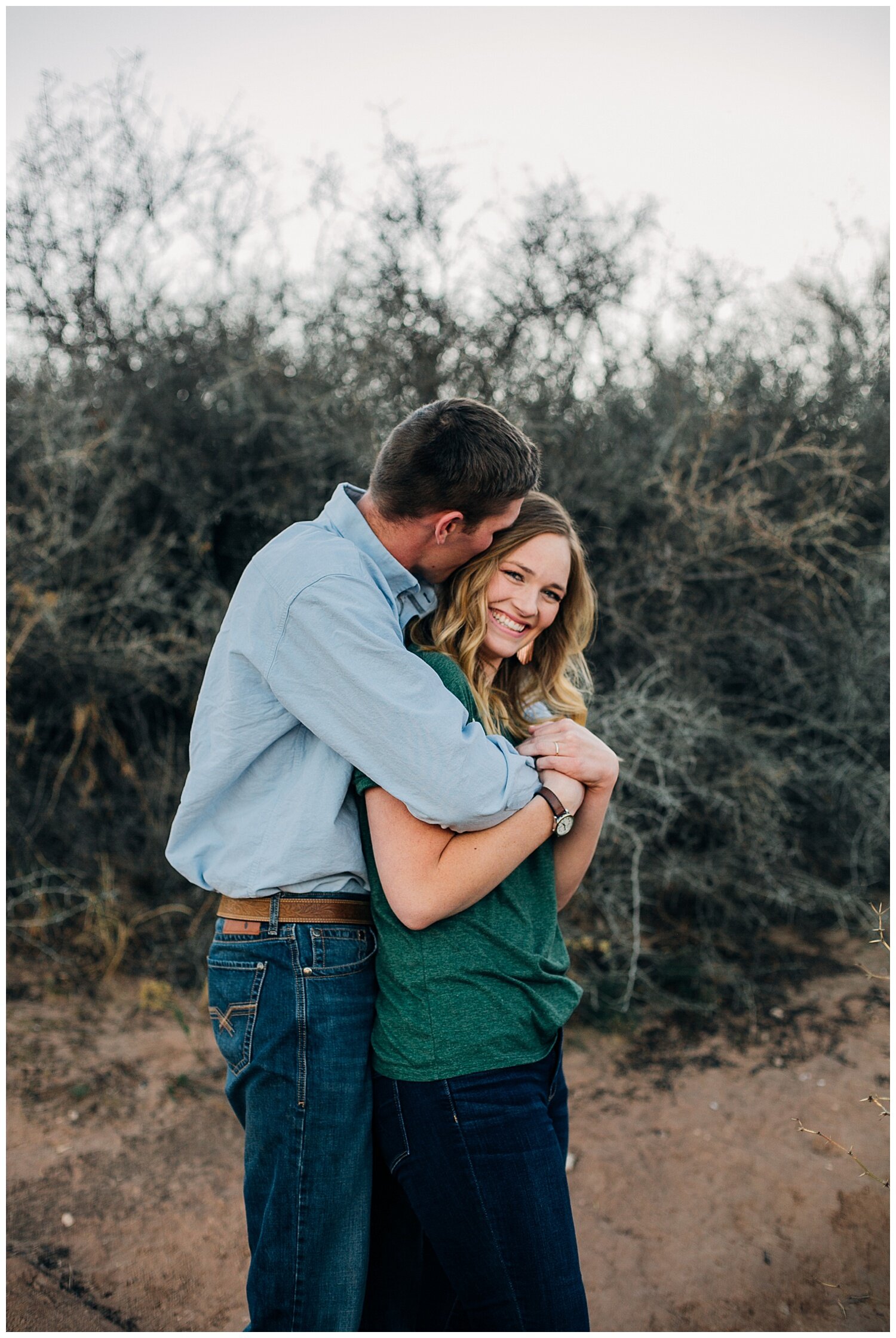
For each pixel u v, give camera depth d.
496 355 4.07
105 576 3.89
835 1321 2.12
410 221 4.09
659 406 4.14
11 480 4.02
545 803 1.45
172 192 4.33
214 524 4.22
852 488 4.03
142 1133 2.78
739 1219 2.43
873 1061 3.07
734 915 3.74
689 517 3.74
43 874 3.68
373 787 1.40
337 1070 1.38
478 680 1.62
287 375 4.21
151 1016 3.40
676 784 3.58
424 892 1.35
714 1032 3.30
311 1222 1.35
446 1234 1.34
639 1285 2.22
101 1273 2.24
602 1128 2.82
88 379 4.19
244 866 1.44
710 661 3.86
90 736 3.97
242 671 1.44
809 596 3.78
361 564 1.45
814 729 4.06
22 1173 2.58
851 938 3.87
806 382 4.25
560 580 1.64
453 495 1.47
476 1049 1.36
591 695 2.03
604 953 3.47
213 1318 2.13
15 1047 3.14
